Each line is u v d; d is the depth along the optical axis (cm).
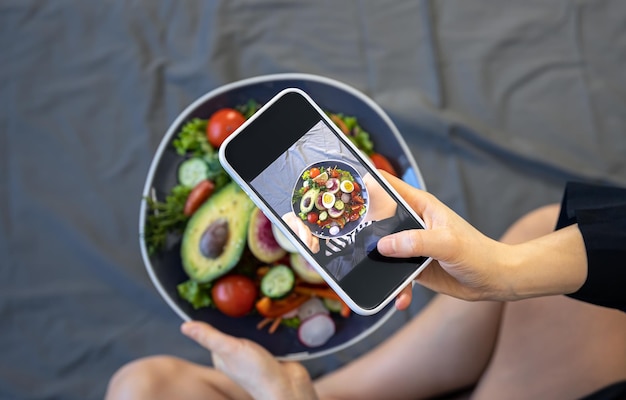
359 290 57
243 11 94
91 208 89
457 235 56
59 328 87
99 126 91
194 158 76
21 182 89
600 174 92
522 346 73
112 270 88
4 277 87
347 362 86
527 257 58
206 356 87
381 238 56
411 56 95
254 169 58
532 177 92
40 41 92
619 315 71
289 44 94
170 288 77
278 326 78
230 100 77
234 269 77
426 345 76
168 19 94
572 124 94
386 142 77
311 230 57
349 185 58
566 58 95
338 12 95
